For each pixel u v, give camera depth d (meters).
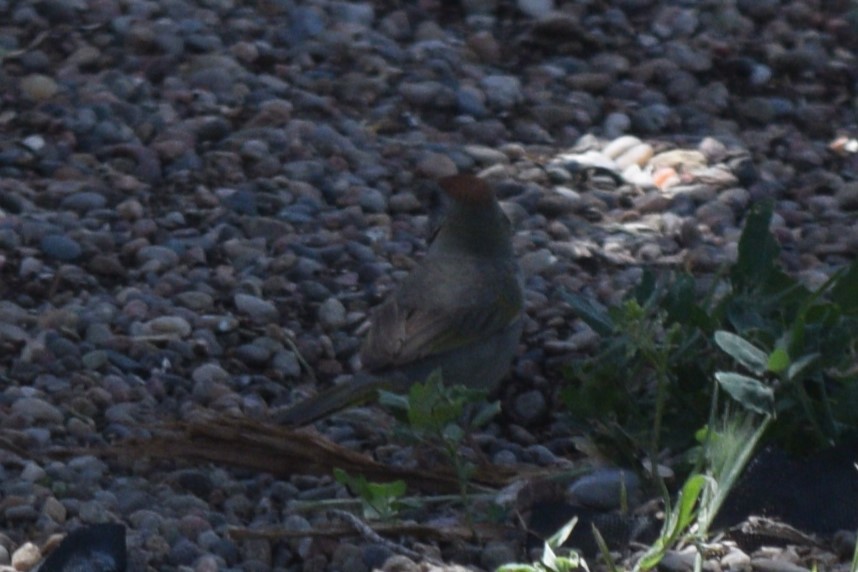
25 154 14.78
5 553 9.10
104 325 12.16
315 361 12.19
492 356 11.00
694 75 17.06
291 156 15.01
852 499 9.30
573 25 17.36
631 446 10.09
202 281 13.00
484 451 11.17
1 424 10.81
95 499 9.81
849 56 17.64
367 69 16.59
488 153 15.27
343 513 9.26
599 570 8.92
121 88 15.82
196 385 11.50
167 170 14.72
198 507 9.83
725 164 15.38
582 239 14.07
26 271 12.95
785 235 14.18
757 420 9.71
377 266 13.31
